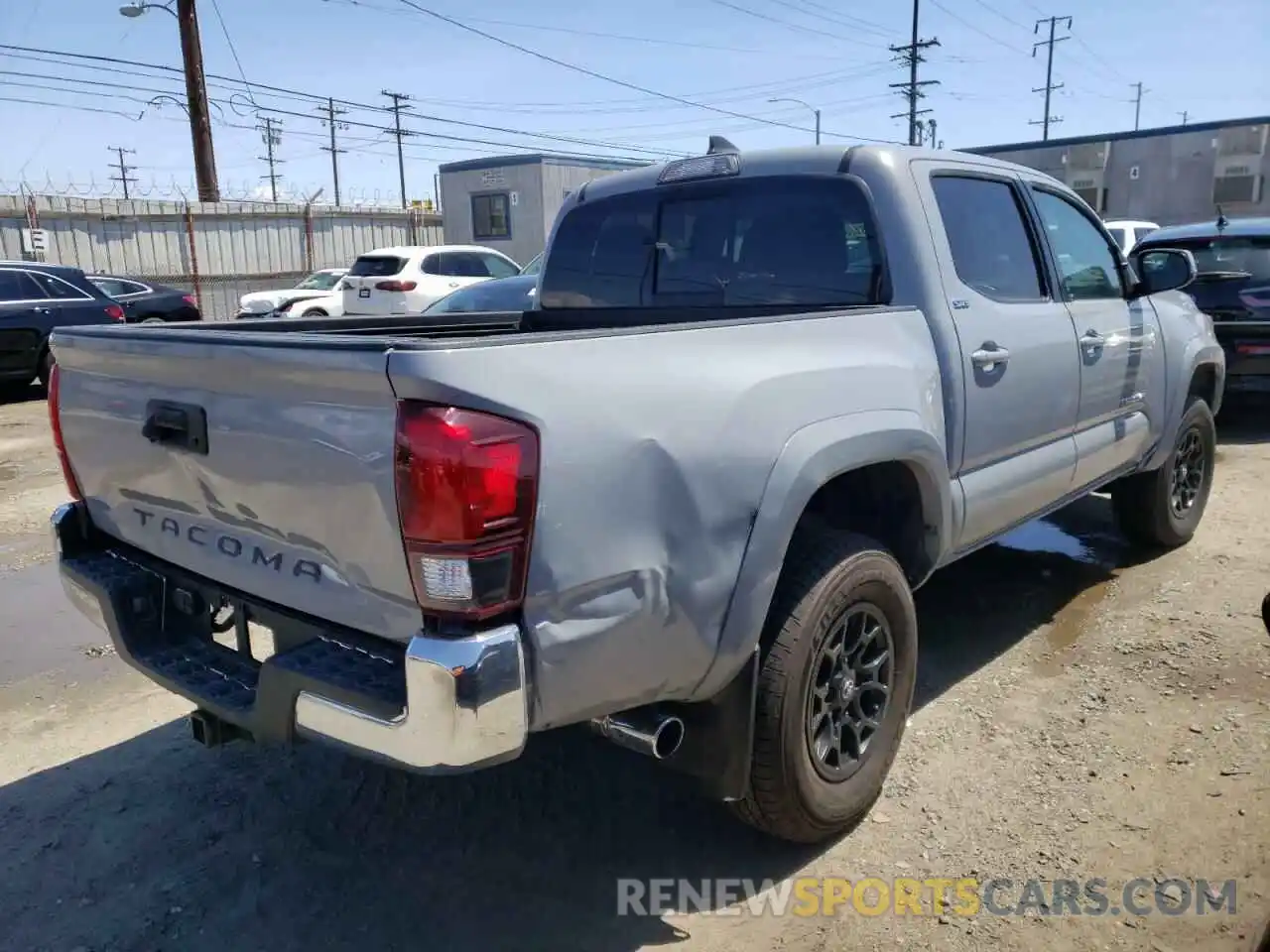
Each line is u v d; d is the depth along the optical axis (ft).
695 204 12.60
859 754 10.06
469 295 31.83
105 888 9.70
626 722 8.07
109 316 43.93
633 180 13.30
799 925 8.91
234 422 7.84
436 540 6.64
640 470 7.48
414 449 6.59
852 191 11.26
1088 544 18.72
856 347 9.75
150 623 9.45
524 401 6.82
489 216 80.48
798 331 9.11
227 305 76.69
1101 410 14.49
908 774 11.12
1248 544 18.29
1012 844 9.85
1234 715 11.94
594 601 7.30
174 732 12.82
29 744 12.55
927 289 10.94
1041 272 13.29
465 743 6.68
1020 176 13.37
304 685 7.41
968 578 17.19
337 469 7.13
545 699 7.17
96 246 69.97
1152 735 11.66
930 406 10.55
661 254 13.00
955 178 12.07
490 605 6.77
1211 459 18.65
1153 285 15.43
